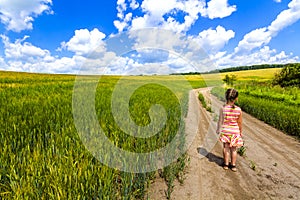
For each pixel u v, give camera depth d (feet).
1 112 17.10
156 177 13.16
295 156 18.56
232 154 14.85
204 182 12.96
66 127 13.88
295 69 112.16
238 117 14.88
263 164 16.34
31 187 7.68
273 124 32.04
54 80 82.02
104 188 8.48
